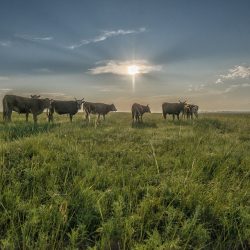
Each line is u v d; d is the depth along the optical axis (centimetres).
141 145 1098
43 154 776
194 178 702
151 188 617
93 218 503
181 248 434
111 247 446
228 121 2373
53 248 429
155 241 420
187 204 553
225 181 682
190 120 2431
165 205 562
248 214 501
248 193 617
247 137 1452
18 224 471
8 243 412
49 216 487
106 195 569
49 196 567
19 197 539
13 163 716
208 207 545
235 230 483
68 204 534
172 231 470
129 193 584
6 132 1183
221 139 1288
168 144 1127
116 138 1249
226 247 458
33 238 439
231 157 906
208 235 458
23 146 831
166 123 2266
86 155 837
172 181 656
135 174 718
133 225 476
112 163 833
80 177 652
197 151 952
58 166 707
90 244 459
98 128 1570
